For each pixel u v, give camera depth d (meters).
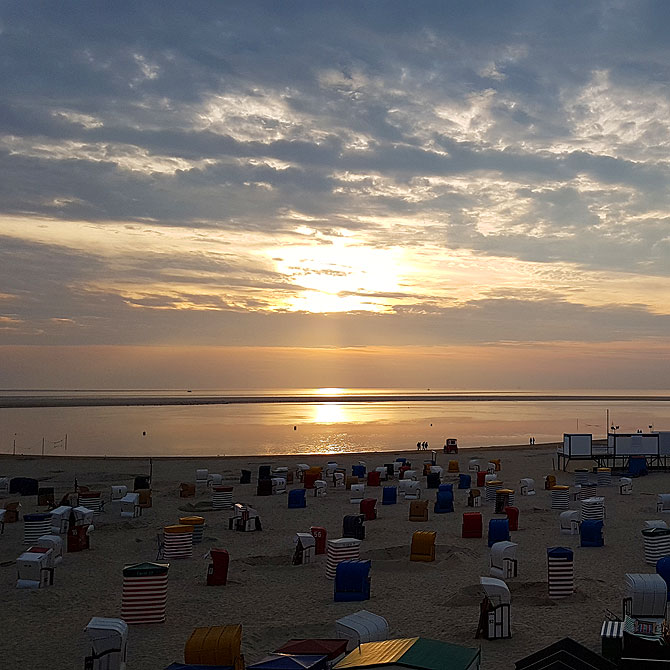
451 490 34.62
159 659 13.75
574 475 46.28
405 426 106.69
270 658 10.55
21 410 163.50
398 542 26.25
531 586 18.84
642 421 120.88
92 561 23.30
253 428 102.62
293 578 20.70
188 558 23.64
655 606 14.23
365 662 9.79
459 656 9.87
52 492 36.94
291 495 34.84
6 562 23.41
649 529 22.31
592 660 10.87
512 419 127.06
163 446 75.31
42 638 15.32
